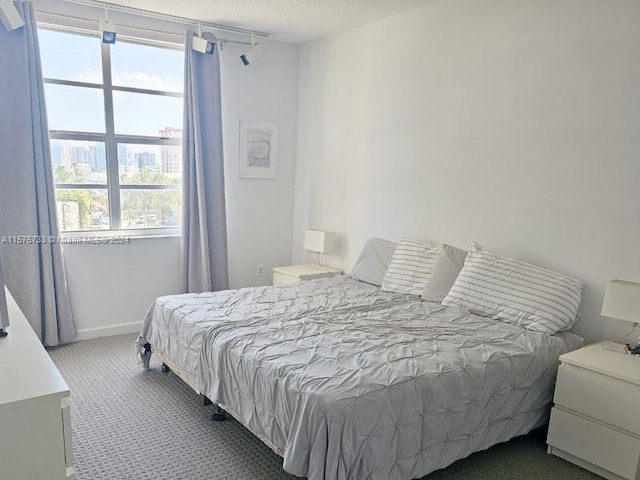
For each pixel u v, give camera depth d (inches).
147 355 127.4
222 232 171.5
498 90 119.6
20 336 66.8
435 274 125.1
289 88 186.1
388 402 71.0
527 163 114.7
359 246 165.2
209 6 141.5
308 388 71.2
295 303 118.4
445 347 89.3
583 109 103.7
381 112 152.7
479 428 83.4
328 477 66.6
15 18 119.0
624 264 99.1
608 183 100.7
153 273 164.1
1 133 129.2
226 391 90.6
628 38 96.0
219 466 86.4
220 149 167.5
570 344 99.3
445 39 131.4
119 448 91.2
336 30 164.2
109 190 155.4
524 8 113.0
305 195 188.5
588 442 86.0
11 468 49.4
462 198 130.4
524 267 111.0
